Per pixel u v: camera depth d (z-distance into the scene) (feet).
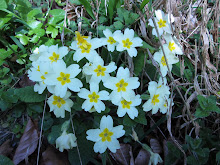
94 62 0.54
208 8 0.79
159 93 0.57
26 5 0.69
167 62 0.56
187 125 0.65
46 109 0.62
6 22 0.66
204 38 0.67
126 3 0.72
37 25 0.71
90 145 0.58
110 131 0.51
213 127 0.67
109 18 0.74
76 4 0.78
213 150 0.59
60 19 0.75
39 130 0.60
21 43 0.68
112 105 0.62
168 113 0.60
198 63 0.72
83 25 0.74
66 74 0.52
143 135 0.63
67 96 0.55
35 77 0.54
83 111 0.62
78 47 0.55
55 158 0.57
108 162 0.59
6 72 0.65
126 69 0.54
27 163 0.57
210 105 0.57
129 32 0.56
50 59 0.55
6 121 0.62
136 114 0.54
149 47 0.59
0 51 0.64
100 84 0.59
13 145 0.60
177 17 0.69
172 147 0.56
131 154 0.60
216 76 0.69
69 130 0.58
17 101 0.61
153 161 0.56
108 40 0.57
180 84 0.68
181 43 0.69
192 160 0.54
